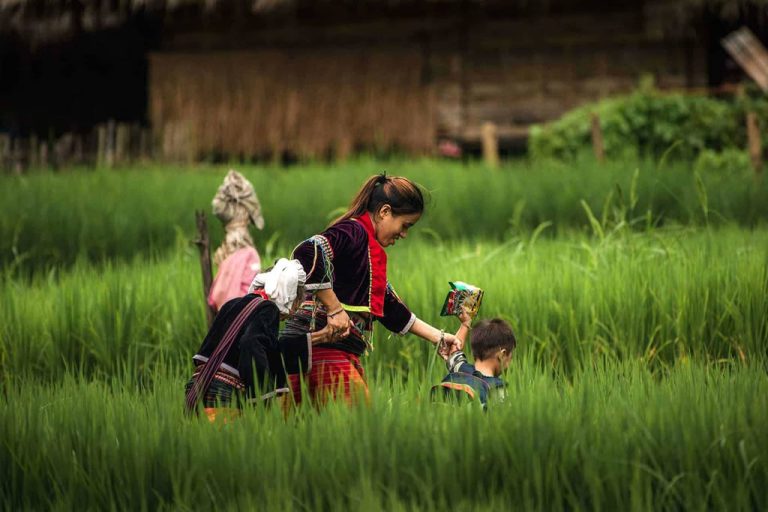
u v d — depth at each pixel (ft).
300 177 96.43
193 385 34.63
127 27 156.46
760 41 136.26
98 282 55.93
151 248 69.26
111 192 89.25
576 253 59.41
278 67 145.89
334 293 35.53
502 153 145.18
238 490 29.40
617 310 48.65
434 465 29.40
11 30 144.36
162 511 29.27
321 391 35.73
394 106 142.51
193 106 148.87
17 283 63.98
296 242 76.79
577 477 29.01
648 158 91.97
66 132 172.55
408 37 142.61
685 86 134.72
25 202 82.53
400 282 52.60
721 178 85.20
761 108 115.34
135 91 169.17
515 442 29.91
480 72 141.28
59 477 30.42
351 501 27.66
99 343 49.52
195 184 91.86
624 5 136.26
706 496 27.63
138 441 31.45
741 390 34.22
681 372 39.47
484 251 64.39
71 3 141.08
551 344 48.29
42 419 34.58
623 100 117.08
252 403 33.83
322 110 144.46
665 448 29.71
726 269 50.37
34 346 50.06
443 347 38.70
